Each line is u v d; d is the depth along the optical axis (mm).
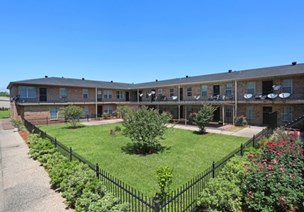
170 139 13477
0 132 17766
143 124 9922
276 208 4156
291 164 5414
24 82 23156
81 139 13727
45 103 24391
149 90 32625
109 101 32969
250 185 4363
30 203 5043
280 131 9391
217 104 21156
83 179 5078
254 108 20547
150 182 6277
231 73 24922
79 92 28953
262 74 19438
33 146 9672
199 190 4969
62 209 4703
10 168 7754
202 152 10023
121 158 9000
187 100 26594
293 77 17828
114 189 5371
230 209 4062
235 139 13430
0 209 4777
